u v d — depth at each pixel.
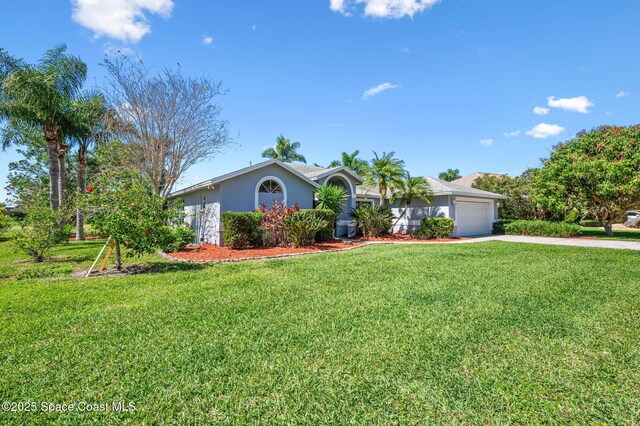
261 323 4.56
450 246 14.33
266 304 5.44
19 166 26.11
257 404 2.76
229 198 14.52
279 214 13.82
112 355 3.62
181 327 4.44
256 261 10.23
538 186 20.36
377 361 3.44
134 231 8.34
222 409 2.69
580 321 4.59
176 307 5.31
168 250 12.13
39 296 6.04
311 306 5.32
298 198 16.77
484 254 11.41
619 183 16.53
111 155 19.16
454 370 3.26
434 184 21.67
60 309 5.28
